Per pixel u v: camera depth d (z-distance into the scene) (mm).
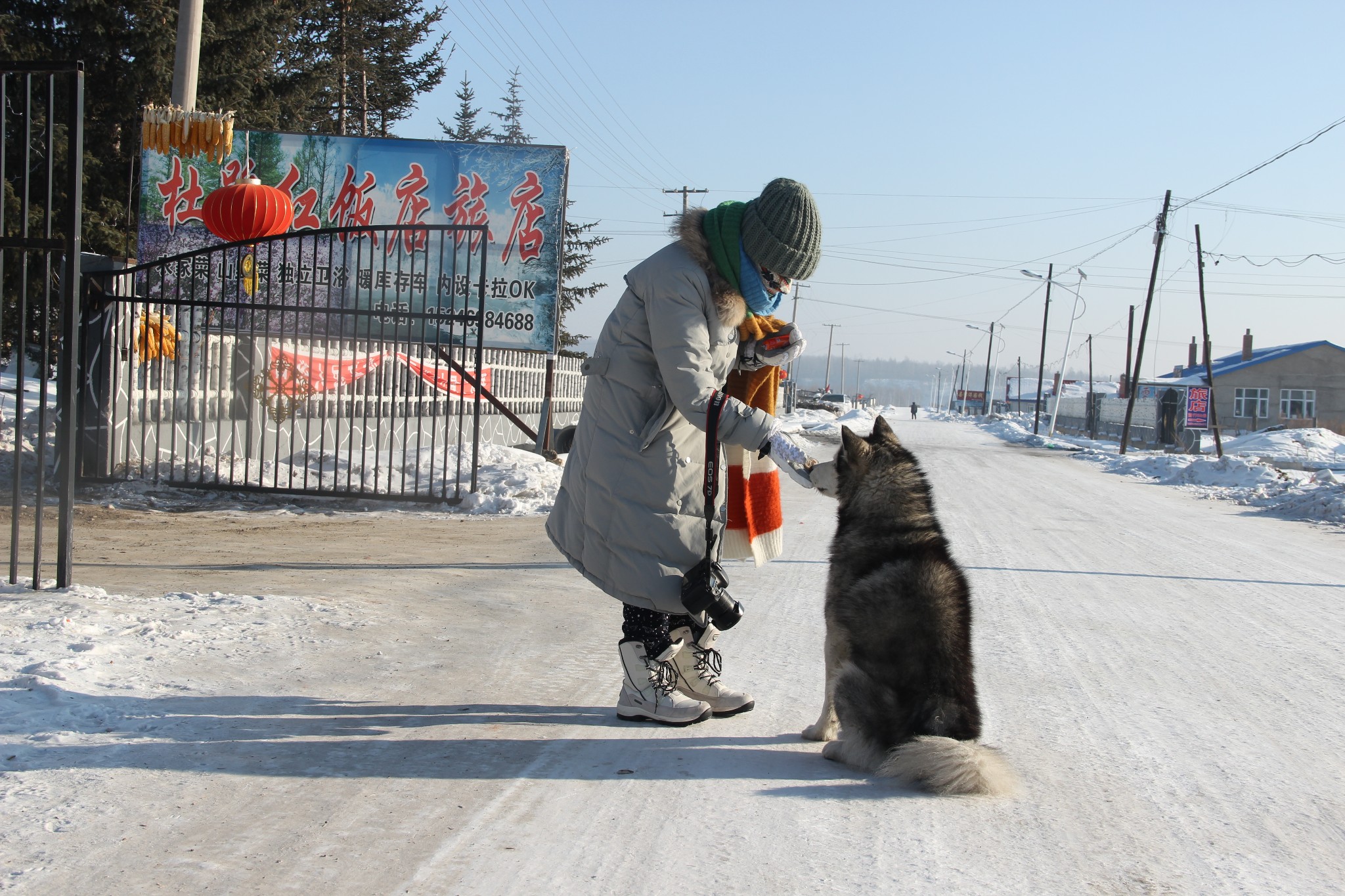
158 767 3066
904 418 79938
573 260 46594
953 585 3361
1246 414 63469
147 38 18797
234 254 14523
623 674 4457
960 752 3070
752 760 3420
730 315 3443
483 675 4348
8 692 3615
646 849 2650
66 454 5336
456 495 11023
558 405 21734
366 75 33312
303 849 2559
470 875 2449
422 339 10477
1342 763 3664
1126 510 14266
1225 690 4684
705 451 3477
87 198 19766
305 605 5422
